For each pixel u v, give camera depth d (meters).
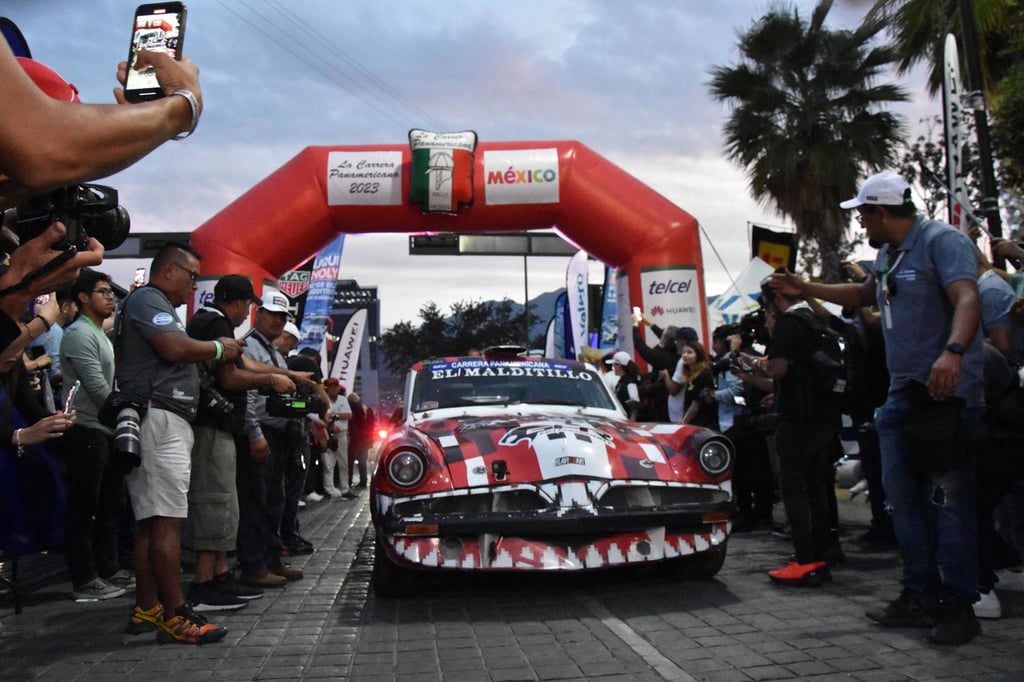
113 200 2.73
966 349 3.78
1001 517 5.21
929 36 14.39
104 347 5.56
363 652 3.95
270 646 4.09
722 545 5.25
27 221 2.32
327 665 3.74
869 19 15.66
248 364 5.14
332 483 12.21
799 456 5.17
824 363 5.10
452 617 4.62
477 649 3.94
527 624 4.40
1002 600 4.60
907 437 3.99
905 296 4.09
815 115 19.00
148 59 1.88
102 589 5.42
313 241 13.83
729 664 3.55
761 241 14.30
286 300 5.95
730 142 20.03
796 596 4.86
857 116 19.27
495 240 20.73
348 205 13.70
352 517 9.68
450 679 3.48
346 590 5.44
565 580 5.51
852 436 9.71
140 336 4.22
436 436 5.39
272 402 5.61
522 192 13.72
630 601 4.87
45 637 4.37
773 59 19.42
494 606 4.86
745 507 7.78
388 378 54.50
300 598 5.21
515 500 4.84
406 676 3.54
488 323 51.28
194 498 4.79
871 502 6.60
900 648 3.72
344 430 12.38
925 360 4.01
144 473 4.18
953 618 3.79
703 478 5.07
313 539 7.90
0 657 3.99
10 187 1.73
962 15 7.88
